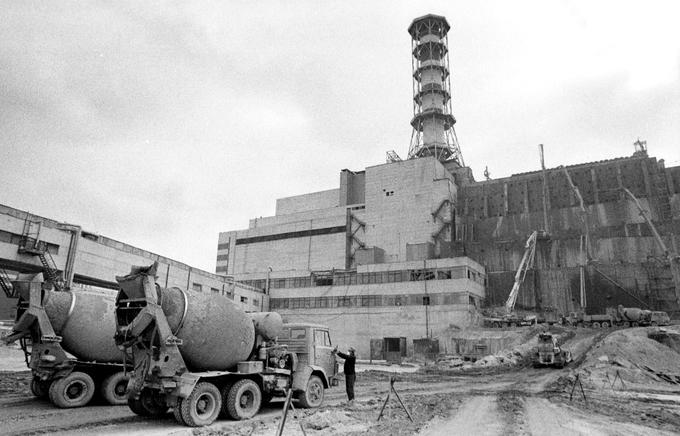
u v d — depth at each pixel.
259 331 13.55
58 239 40.06
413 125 110.38
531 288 76.19
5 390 16.73
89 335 14.65
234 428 10.71
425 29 114.88
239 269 105.06
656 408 16.27
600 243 77.50
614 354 38.69
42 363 13.80
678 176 78.50
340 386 22.52
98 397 14.59
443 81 110.56
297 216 105.12
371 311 68.69
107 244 45.94
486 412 14.44
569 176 86.00
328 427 10.99
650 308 69.25
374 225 90.25
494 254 81.38
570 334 57.62
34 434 9.74
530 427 11.72
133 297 11.35
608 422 12.76
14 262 36.06
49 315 14.23
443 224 83.94
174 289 11.73
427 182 88.00
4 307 35.34
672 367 36.88
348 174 103.38
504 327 62.66
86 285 44.72
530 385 25.59
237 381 12.34
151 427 10.69
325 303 73.12
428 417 13.07
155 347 10.88
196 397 10.92
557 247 79.56
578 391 22.23
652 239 74.38
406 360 57.25
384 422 11.84
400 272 69.19
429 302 65.31
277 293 78.00
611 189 81.75
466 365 44.75
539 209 85.44
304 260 96.75
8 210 36.41
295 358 14.28
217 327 11.97
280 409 13.96
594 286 73.38
